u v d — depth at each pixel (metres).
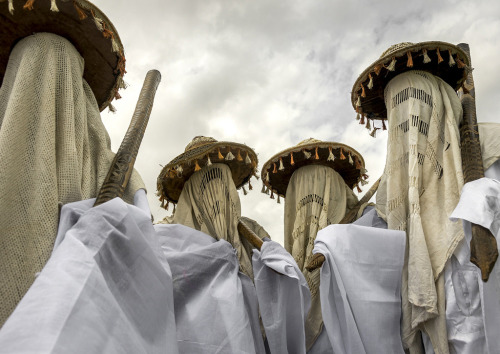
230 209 4.91
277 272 3.93
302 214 5.20
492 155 4.11
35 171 3.09
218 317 3.69
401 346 3.66
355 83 5.05
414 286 3.65
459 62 4.66
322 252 3.96
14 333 1.77
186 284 3.92
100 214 2.61
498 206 3.52
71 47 3.94
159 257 2.85
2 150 3.07
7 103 3.51
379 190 4.65
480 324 3.42
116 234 2.56
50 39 3.82
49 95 3.47
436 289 3.65
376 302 3.75
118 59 4.20
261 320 4.18
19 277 2.72
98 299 2.15
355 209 5.03
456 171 4.07
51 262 2.20
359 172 5.67
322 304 3.80
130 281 2.54
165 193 5.47
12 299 2.65
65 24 3.86
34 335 1.77
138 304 2.53
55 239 2.89
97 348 1.97
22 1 3.66
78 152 3.50
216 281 4.01
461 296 3.54
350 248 3.98
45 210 2.95
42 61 3.68
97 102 4.57
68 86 3.65
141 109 4.01
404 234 4.02
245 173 5.41
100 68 4.27
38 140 3.22
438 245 3.84
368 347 3.61
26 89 3.45
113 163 3.46
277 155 5.49
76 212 2.89
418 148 4.35
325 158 5.48
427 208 4.09
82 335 1.93
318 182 5.38
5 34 3.88
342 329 3.74
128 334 2.21
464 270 3.63
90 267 2.24
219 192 4.95
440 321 3.52
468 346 3.35
